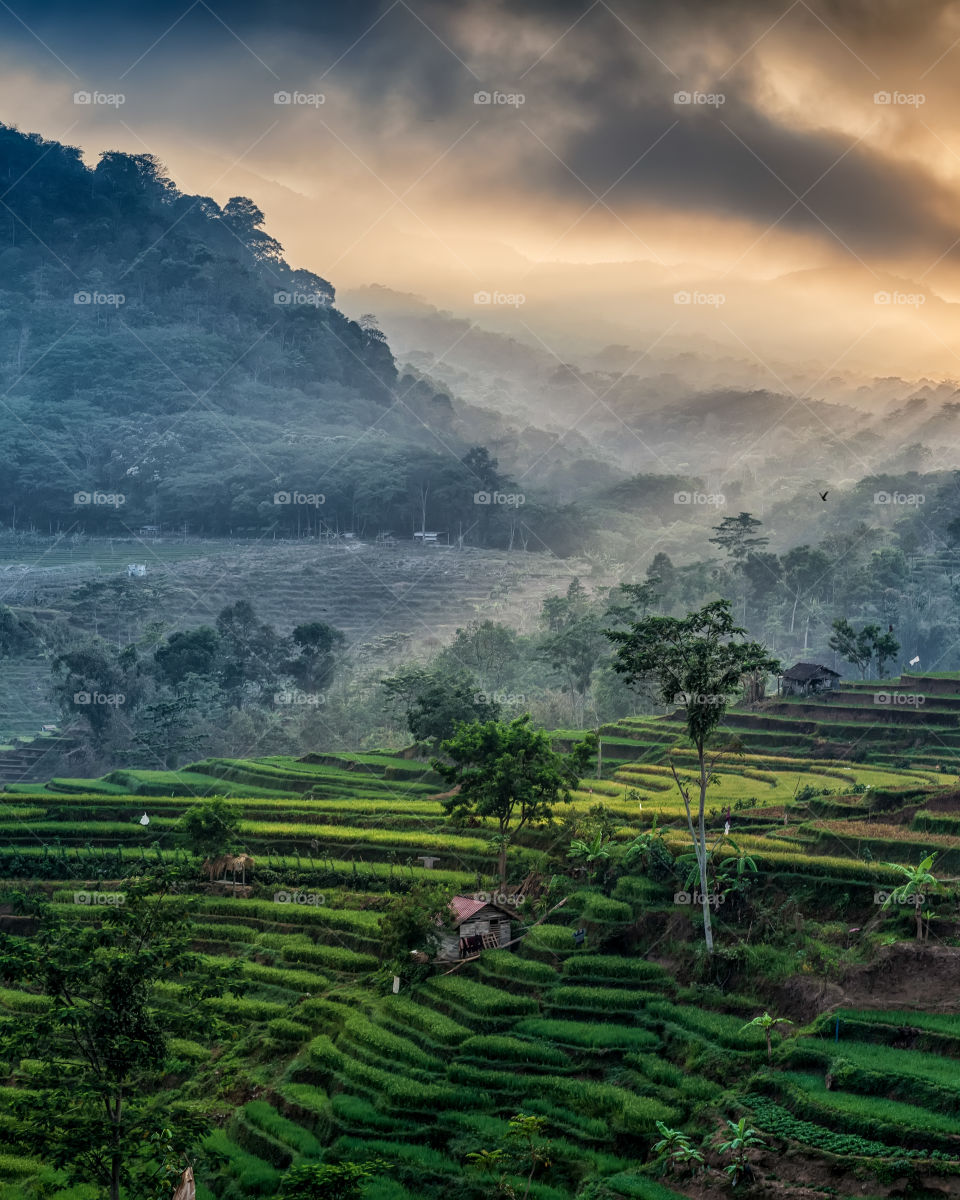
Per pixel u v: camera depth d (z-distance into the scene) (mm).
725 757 114500
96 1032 45625
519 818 93938
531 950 72000
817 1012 57594
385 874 87875
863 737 116250
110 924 49562
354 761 137625
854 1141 47500
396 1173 54719
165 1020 48281
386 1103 59188
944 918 61375
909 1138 46844
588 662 179500
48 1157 45156
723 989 63406
